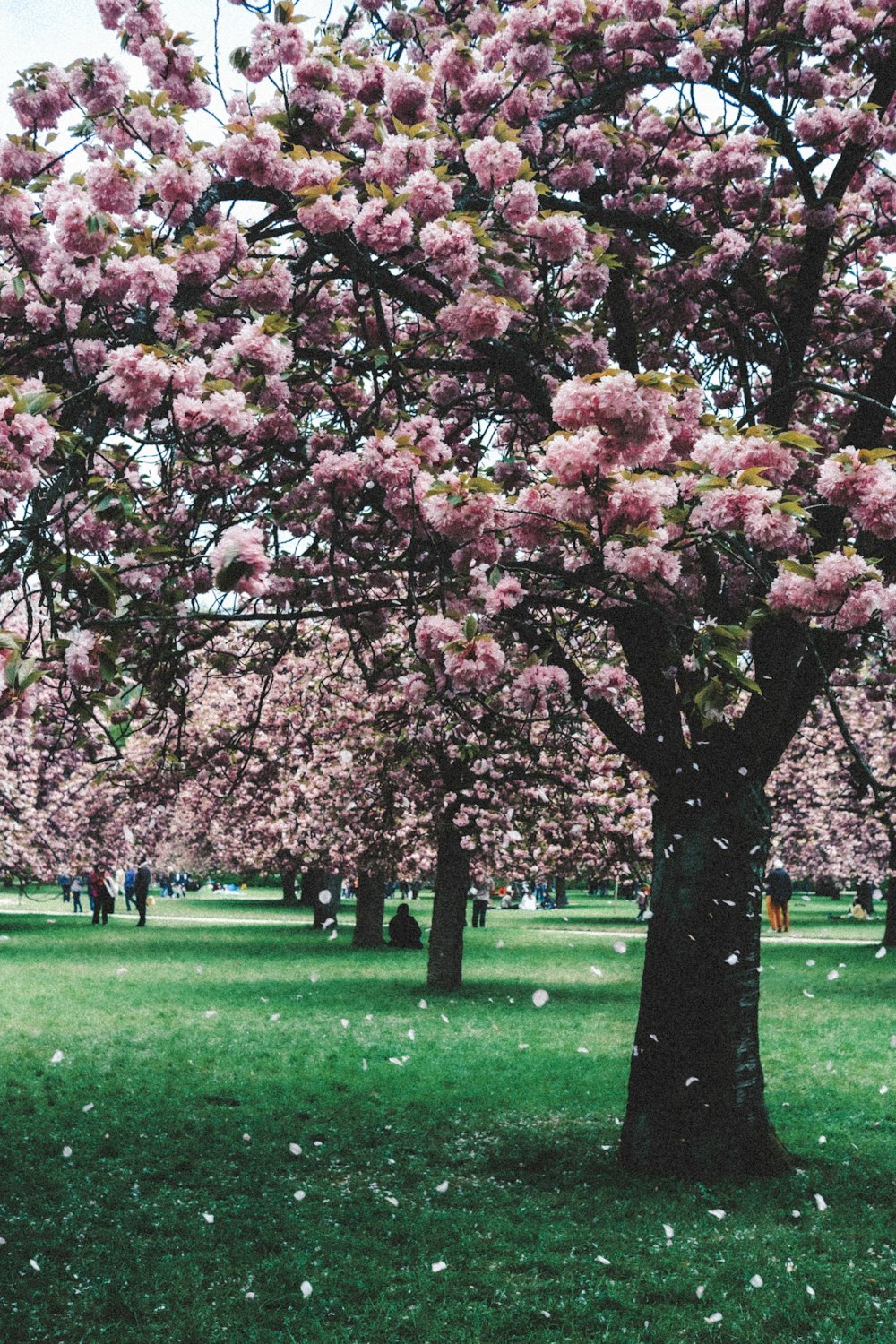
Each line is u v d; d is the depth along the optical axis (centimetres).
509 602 434
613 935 3039
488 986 1761
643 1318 510
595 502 349
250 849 2458
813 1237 611
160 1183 715
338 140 509
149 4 480
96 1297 529
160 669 544
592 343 577
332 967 2008
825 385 553
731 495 353
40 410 326
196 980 1781
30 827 2489
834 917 3788
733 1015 728
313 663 1611
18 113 446
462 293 416
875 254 816
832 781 2367
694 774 729
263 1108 906
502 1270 572
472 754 982
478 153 449
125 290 390
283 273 430
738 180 646
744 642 400
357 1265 576
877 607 366
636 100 691
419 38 664
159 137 444
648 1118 734
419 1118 883
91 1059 1107
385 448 406
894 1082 1032
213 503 581
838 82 663
